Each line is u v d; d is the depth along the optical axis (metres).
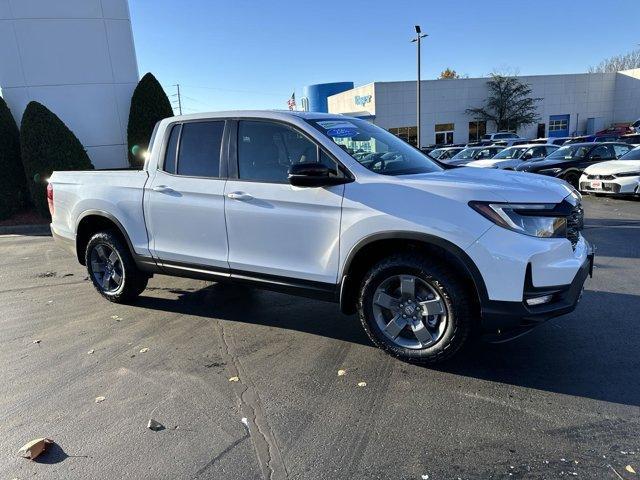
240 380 3.51
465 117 49.62
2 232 11.21
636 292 5.16
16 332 4.55
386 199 3.42
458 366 3.61
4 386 3.49
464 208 3.20
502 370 3.53
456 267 3.27
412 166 3.98
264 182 3.97
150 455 2.68
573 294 3.32
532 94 50.62
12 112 12.41
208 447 2.74
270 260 3.98
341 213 3.57
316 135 3.79
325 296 3.80
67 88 12.71
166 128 4.60
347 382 3.43
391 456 2.62
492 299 3.17
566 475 2.42
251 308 5.04
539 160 14.99
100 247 5.18
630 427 2.79
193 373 3.63
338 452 2.67
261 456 2.65
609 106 52.88
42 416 3.09
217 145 4.27
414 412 3.03
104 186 4.95
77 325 4.69
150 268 4.80
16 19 12.09
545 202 3.19
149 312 5.00
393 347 3.62
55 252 8.57
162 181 4.53
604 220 9.62
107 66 12.98
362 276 3.77
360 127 4.27
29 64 12.34
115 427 2.95
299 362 3.77
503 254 3.10
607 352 3.77
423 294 3.46
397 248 3.55
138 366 3.77
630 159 12.46
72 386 3.47
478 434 2.78
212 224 4.24
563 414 2.95
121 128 13.34
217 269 4.32
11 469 2.58
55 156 11.49
